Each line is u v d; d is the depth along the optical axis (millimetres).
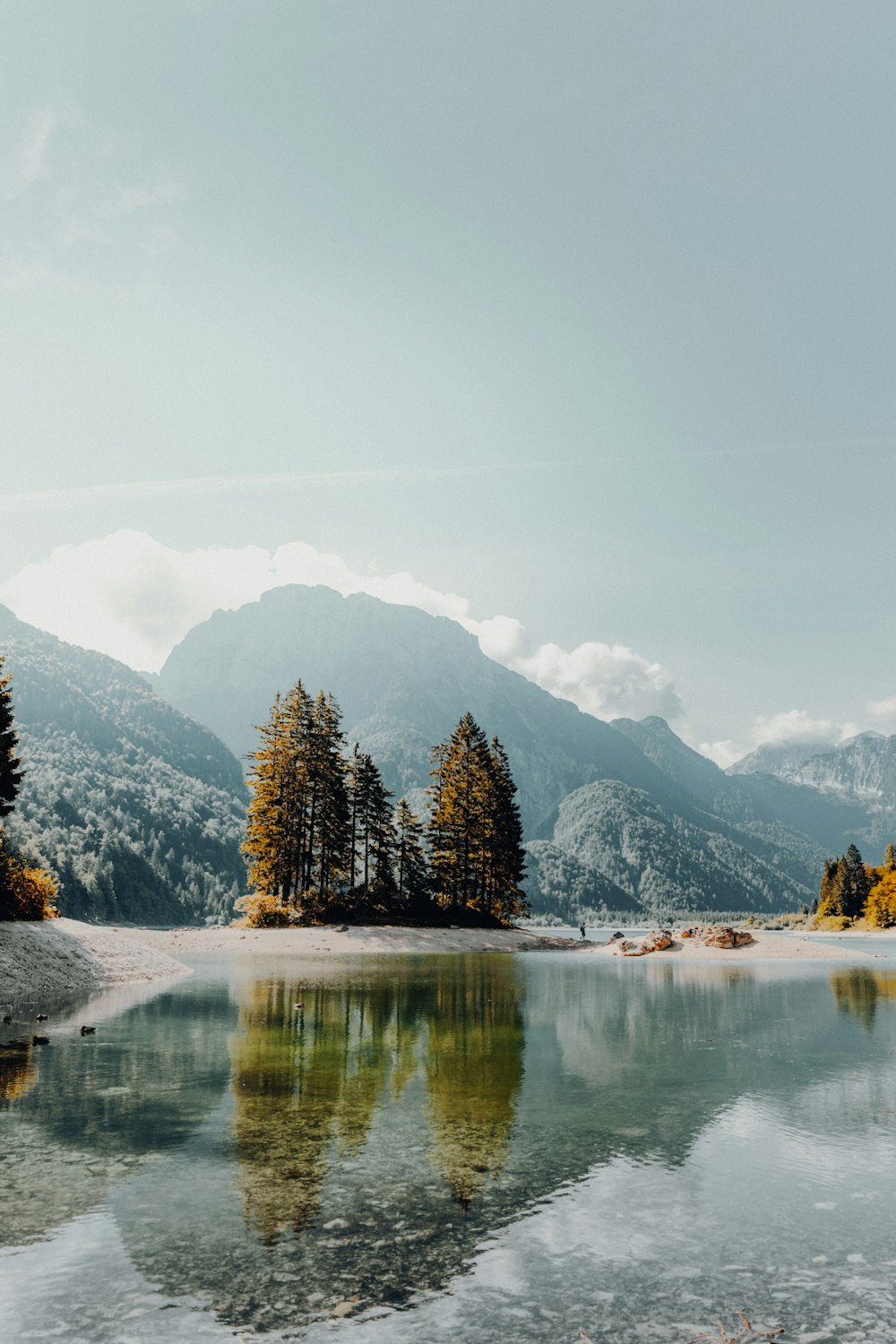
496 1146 9508
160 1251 6680
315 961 39406
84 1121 10375
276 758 64688
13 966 24688
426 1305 5883
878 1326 5633
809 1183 8398
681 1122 10602
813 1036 17859
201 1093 11859
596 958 48031
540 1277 6324
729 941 54625
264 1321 5637
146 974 29562
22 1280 6172
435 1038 17031
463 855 71188
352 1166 8773
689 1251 6816
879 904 132250
